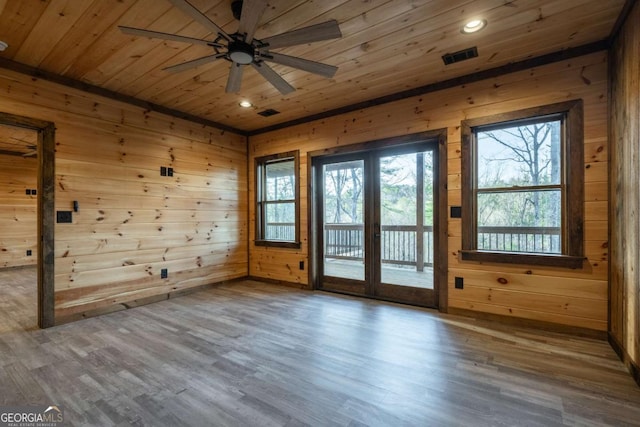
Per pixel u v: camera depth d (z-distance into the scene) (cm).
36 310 370
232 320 331
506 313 312
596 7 223
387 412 176
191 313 355
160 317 342
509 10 226
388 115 384
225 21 234
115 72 321
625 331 226
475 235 334
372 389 199
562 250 293
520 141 315
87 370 224
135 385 204
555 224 299
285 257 488
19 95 302
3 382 209
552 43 272
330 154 436
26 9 221
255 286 487
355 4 218
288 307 375
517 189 314
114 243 368
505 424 166
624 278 229
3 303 401
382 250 408
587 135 275
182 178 441
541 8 224
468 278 332
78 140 341
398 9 224
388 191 403
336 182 449
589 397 189
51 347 264
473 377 212
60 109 328
